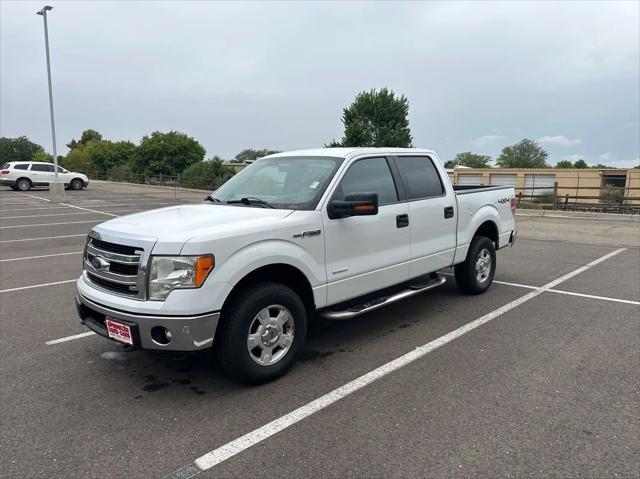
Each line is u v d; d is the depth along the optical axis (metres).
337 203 3.98
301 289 4.06
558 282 6.95
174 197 25.59
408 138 49.06
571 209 21.19
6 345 4.62
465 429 3.06
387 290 4.82
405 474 2.63
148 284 3.28
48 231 12.92
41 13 23.11
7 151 120.81
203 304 3.25
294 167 4.57
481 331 4.87
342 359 4.20
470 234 5.83
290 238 3.76
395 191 4.81
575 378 3.77
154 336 3.28
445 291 6.45
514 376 3.81
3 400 3.53
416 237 4.96
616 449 2.83
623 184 44.75
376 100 48.41
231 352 3.48
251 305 3.52
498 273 7.57
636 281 6.99
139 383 3.80
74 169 67.88
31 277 7.53
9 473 2.68
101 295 3.53
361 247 4.35
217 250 3.33
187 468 2.71
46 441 2.99
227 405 3.42
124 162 64.31
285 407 3.38
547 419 3.16
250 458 2.80
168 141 60.56
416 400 3.45
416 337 4.72
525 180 48.69
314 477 2.62
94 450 2.89
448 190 5.48
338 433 3.04
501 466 2.69
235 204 4.37
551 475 2.61
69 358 4.30
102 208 19.36
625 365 4.01
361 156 4.56
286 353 3.83
